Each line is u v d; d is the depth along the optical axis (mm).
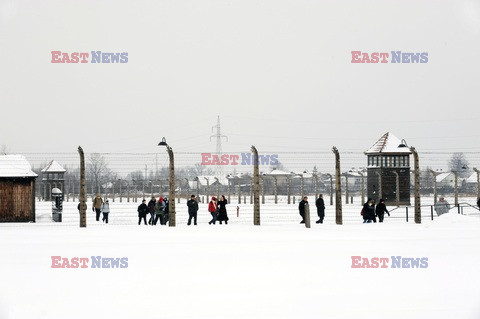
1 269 19578
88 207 77375
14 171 44625
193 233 32719
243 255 22594
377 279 17469
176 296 15148
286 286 16391
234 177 91125
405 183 86125
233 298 14891
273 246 25641
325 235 31172
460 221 40312
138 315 13195
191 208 40000
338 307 13898
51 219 46906
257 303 14328
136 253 23297
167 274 18328
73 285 16781
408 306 13992
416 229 35469
